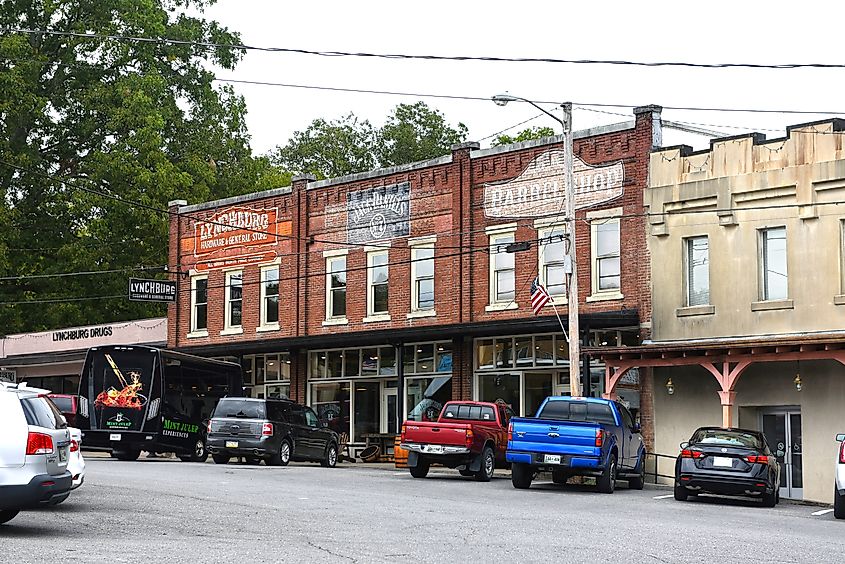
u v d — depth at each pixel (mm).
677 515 19969
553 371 33625
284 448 33250
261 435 32594
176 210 44719
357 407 38969
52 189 52375
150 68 52094
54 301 51750
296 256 40500
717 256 30406
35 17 51906
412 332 34750
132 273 52031
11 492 13719
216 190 56156
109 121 50594
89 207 48781
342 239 39250
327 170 73250
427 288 36812
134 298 41844
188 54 54312
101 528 15047
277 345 38625
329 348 39594
